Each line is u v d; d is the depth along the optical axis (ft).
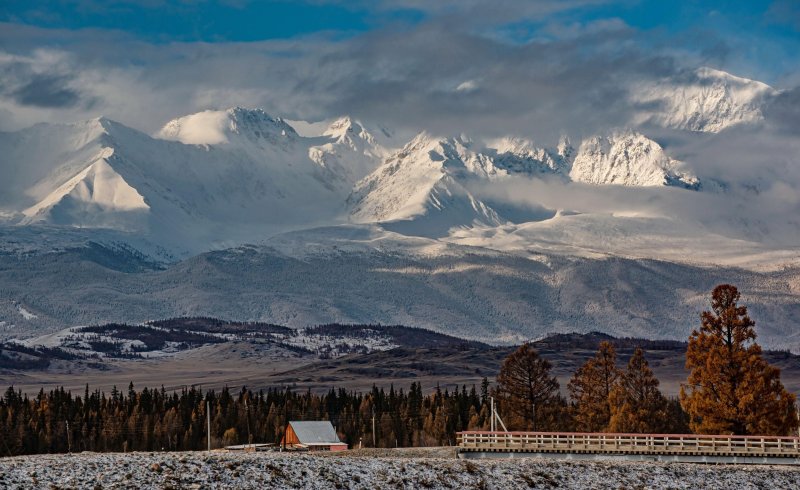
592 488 484.74
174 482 434.30
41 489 413.80
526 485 481.87
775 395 557.33
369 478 466.70
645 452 542.98
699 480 501.97
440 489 466.29
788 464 535.19
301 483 450.71
